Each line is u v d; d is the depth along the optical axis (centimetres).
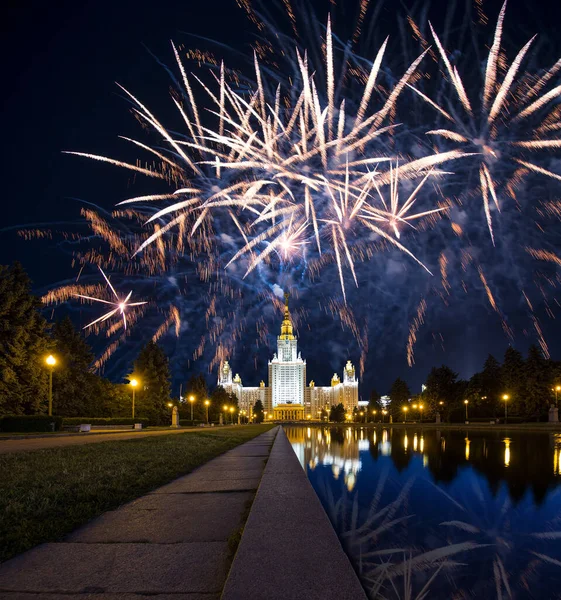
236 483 1141
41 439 2792
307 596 371
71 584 470
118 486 1000
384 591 691
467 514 1187
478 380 10050
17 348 4359
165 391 7962
